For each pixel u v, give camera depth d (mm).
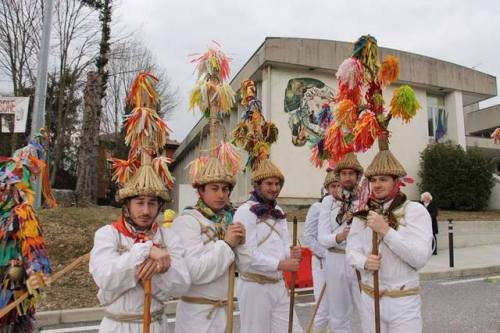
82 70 18375
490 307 6777
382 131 3393
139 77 3021
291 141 16297
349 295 4641
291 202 15852
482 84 20906
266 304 3566
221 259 2898
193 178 3277
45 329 5676
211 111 3504
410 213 3219
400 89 3387
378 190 3281
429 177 18078
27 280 2896
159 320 2709
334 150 3906
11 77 17766
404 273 3141
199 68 3586
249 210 3613
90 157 13898
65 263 8289
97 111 14352
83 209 11484
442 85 19719
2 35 17016
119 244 2658
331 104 4965
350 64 3430
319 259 5168
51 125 22109
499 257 11492
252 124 4402
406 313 3072
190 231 3037
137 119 2873
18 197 3068
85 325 5875
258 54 16594
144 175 2721
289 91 16516
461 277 9523
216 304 3090
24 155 3260
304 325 5836
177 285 2695
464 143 20172
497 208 18531
